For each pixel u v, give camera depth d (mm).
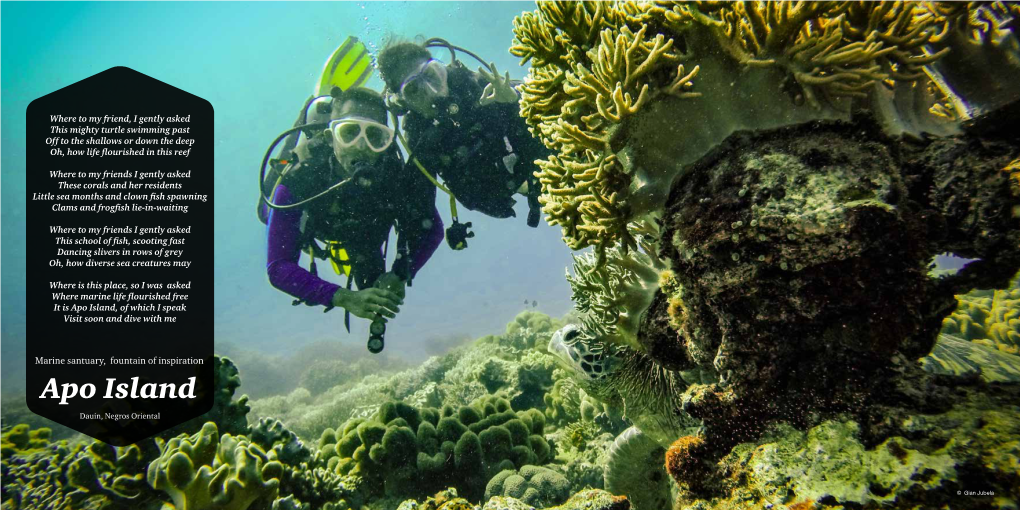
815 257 1261
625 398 2559
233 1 43656
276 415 11055
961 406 1175
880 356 1302
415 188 5613
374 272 5859
